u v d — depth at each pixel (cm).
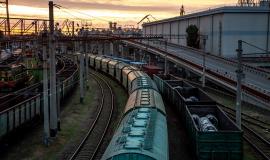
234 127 2416
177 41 12519
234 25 9244
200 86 6569
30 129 3306
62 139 3106
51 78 3136
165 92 4869
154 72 7338
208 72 7119
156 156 1608
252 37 9325
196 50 10238
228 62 8256
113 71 7231
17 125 2916
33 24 3030
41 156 2645
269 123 3812
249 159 2602
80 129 3469
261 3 10119
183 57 9075
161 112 2531
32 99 3306
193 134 2538
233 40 9294
